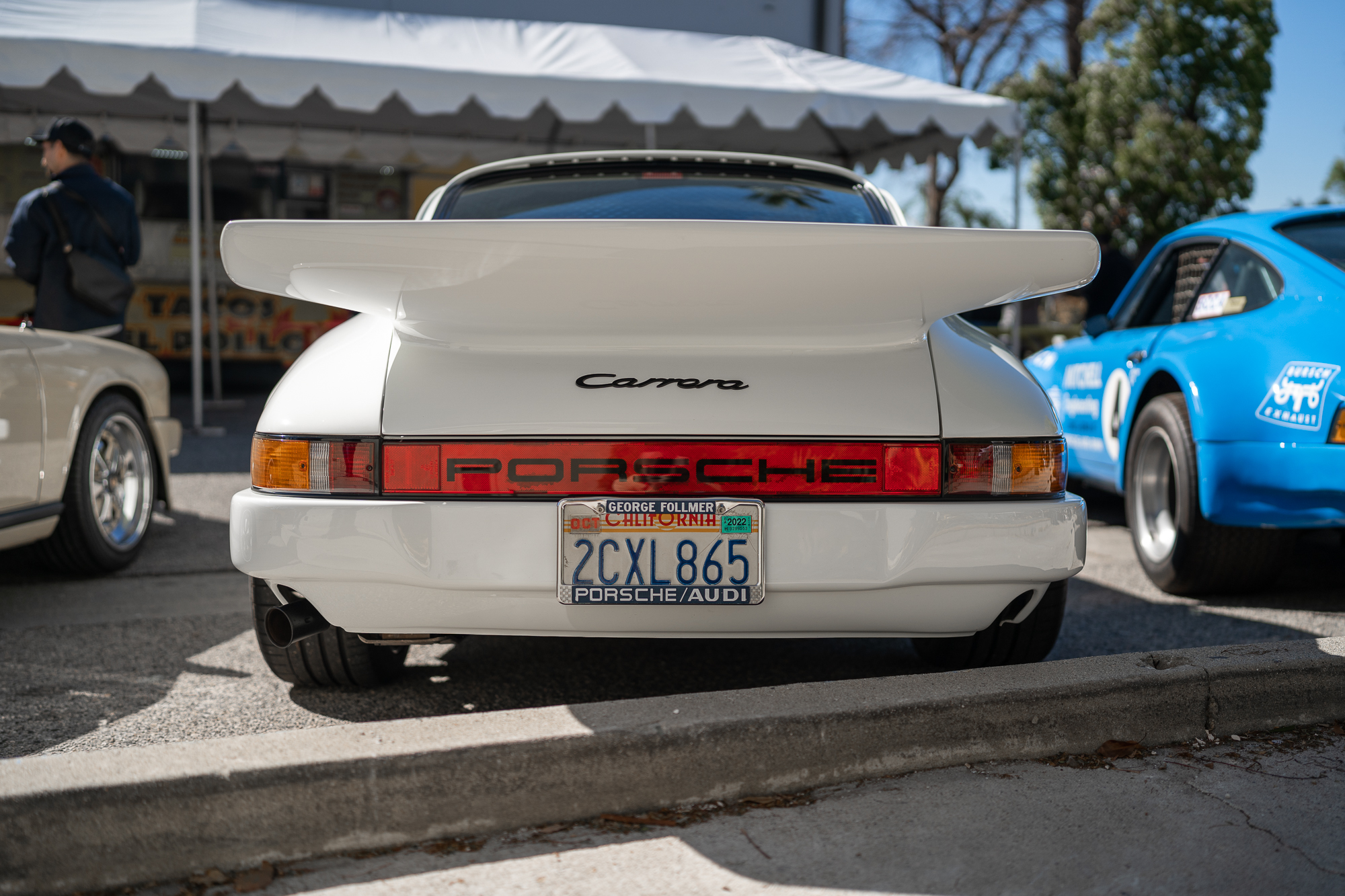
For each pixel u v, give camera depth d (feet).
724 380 6.45
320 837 5.37
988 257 5.94
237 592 11.57
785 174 9.20
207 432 25.00
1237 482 10.26
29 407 10.32
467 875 5.16
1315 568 12.92
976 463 6.51
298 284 6.15
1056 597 7.61
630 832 5.63
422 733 5.76
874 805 5.92
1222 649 7.41
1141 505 12.05
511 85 24.63
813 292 6.09
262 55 23.00
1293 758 6.58
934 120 27.25
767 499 6.37
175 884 5.16
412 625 6.59
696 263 5.86
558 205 8.58
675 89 25.54
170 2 26.25
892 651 9.30
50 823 5.01
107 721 7.41
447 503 6.33
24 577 12.22
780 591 6.38
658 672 8.73
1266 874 5.13
